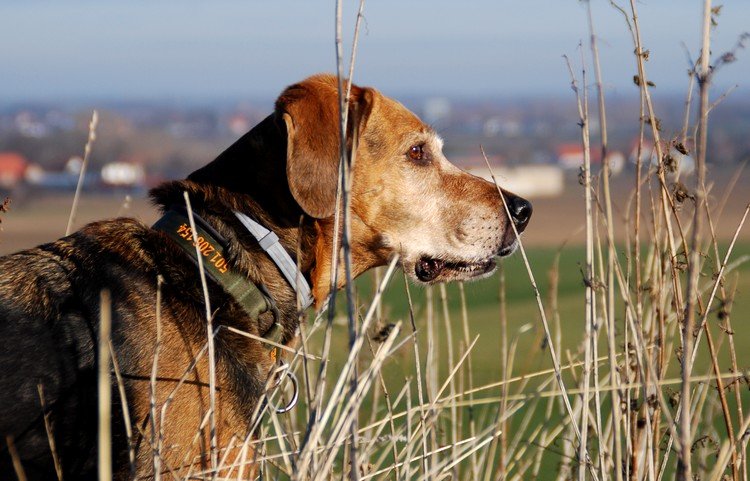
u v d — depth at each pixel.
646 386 1.51
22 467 1.51
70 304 1.56
